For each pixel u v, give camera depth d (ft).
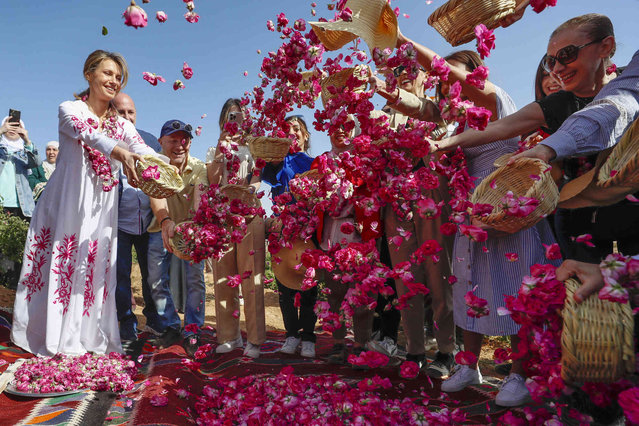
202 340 13.87
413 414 7.07
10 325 13.37
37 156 22.95
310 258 8.66
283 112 9.47
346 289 11.25
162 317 13.84
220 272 12.44
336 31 7.86
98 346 11.24
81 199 11.25
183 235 10.52
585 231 7.25
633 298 4.24
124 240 13.53
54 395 8.57
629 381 4.36
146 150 11.41
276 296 26.32
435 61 7.01
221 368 11.29
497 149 8.90
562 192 5.93
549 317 4.75
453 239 10.12
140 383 9.38
